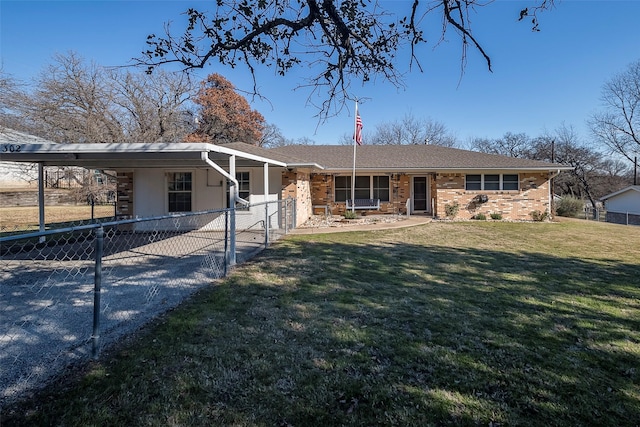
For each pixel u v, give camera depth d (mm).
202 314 3771
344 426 2023
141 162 9508
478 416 2115
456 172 14969
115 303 4199
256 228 11688
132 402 2211
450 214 14812
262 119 36031
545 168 14406
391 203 16047
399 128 39094
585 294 4578
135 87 24500
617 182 32125
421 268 6027
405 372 2615
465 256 7148
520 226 12758
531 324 3545
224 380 2482
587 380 2523
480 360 2801
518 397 2312
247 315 3750
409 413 2139
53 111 22125
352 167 14945
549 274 5664
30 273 5840
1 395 2258
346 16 3383
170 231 11508
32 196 23688
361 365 2711
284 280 5180
